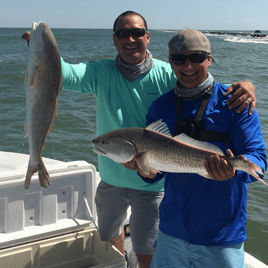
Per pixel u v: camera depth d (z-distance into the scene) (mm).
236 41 85250
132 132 2188
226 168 1948
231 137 2250
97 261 3279
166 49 50031
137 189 3121
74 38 91250
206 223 2234
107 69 3121
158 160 2164
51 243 3098
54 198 3137
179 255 2355
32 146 2209
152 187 3086
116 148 2188
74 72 2963
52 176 3068
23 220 3016
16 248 2939
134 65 3018
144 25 2979
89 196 3301
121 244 3486
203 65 2260
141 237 3164
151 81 3070
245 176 2076
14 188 2920
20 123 11422
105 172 3184
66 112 12742
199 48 2209
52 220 3156
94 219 3400
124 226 3699
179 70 2307
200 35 2244
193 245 2264
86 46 57250
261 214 6242
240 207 2275
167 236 2410
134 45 2914
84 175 3256
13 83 18594
